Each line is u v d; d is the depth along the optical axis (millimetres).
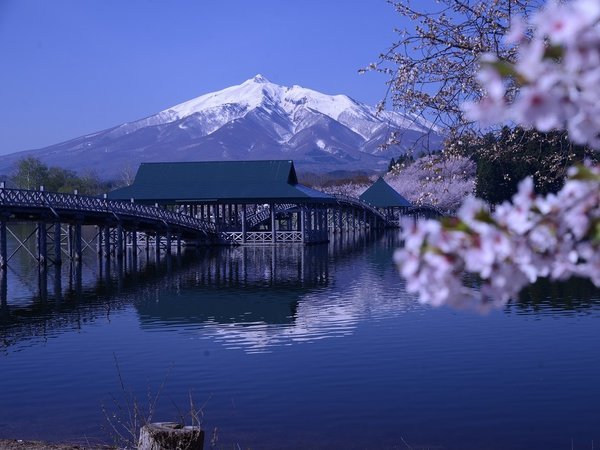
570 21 1533
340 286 32031
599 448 10750
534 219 2047
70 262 45375
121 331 21344
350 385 14641
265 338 19953
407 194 102562
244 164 63281
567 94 1588
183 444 8469
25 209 37062
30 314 24844
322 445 11148
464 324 20922
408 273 2035
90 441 11180
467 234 2027
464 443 11141
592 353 16781
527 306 23656
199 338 20109
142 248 58844
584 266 2064
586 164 2148
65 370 16328
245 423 12312
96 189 122125
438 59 8633
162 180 62812
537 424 11945
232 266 42375
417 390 14109
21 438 11383
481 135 9531
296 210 61875
